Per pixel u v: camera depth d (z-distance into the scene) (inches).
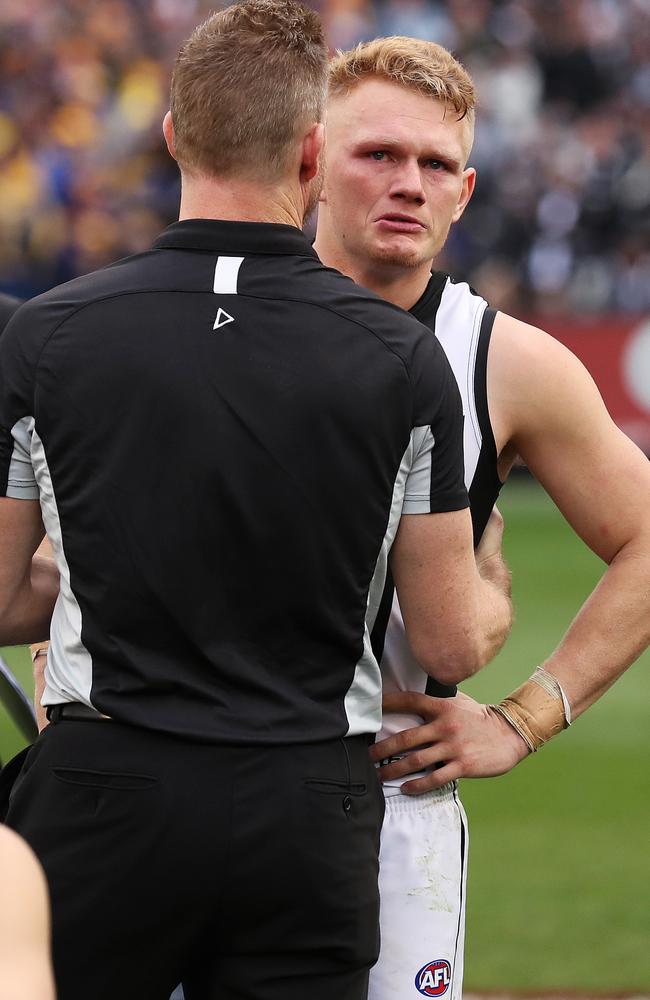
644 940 540.1
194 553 250.7
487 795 734.5
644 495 316.5
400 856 310.5
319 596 254.7
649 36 2039.9
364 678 266.1
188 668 252.7
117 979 253.4
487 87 1977.1
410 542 268.1
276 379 252.8
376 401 255.1
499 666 964.6
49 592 283.4
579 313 1801.2
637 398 1726.1
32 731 346.3
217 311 256.5
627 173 1886.1
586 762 792.3
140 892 249.0
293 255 264.4
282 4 268.7
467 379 312.2
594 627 317.1
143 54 2030.0
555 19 2038.6
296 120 263.6
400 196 311.0
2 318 378.6
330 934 254.7
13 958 149.3
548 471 319.3
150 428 251.9
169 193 1904.5
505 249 1849.2
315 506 252.2
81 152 1916.8
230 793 247.9
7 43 1980.8
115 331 255.6
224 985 257.3
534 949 530.9
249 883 249.1
